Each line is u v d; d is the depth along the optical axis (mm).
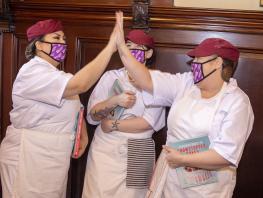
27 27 2543
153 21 2375
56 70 1913
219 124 1706
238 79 2346
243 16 2260
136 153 2068
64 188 2094
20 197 1913
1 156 2014
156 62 2416
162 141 2434
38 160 1938
